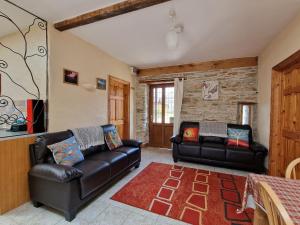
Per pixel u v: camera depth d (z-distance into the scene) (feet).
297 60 7.44
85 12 7.46
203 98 14.69
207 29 8.72
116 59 13.75
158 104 17.28
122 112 15.40
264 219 4.17
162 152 15.52
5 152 6.48
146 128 17.40
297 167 7.33
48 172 6.09
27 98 8.93
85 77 10.46
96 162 7.91
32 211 6.56
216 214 6.50
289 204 3.38
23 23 8.46
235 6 6.79
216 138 12.88
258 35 9.34
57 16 7.78
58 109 8.71
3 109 9.54
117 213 6.51
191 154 12.21
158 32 9.17
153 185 8.84
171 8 6.95
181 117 15.58
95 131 10.18
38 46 8.52
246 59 13.30
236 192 8.19
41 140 7.18
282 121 9.12
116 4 6.78
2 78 9.72
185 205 7.07
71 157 7.55
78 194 6.30
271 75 9.86
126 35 9.57
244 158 10.83
